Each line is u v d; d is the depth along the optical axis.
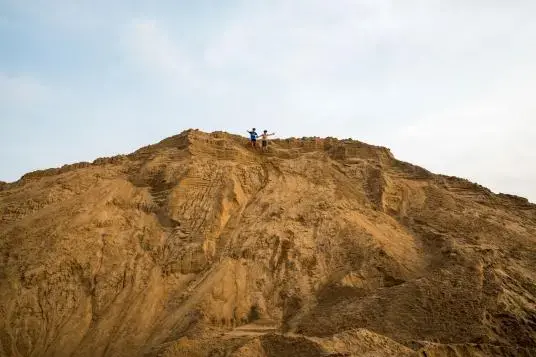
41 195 33.75
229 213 31.66
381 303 24.64
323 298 26.22
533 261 29.25
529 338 22.61
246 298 26.58
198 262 28.75
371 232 29.69
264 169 35.47
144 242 30.30
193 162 34.69
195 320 24.45
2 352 24.59
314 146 39.44
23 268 28.20
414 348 21.17
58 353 24.61
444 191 35.84
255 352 20.17
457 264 26.86
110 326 25.67
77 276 28.14
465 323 23.08
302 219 31.03
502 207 36.41
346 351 19.89
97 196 33.16
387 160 39.28
